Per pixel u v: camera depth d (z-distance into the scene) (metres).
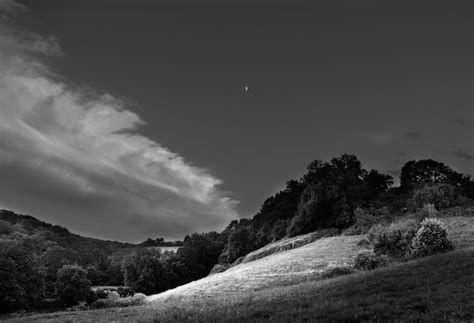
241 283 45.69
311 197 92.94
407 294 18.53
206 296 40.12
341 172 98.19
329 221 87.94
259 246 118.38
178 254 127.25
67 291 76.19
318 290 25.23
